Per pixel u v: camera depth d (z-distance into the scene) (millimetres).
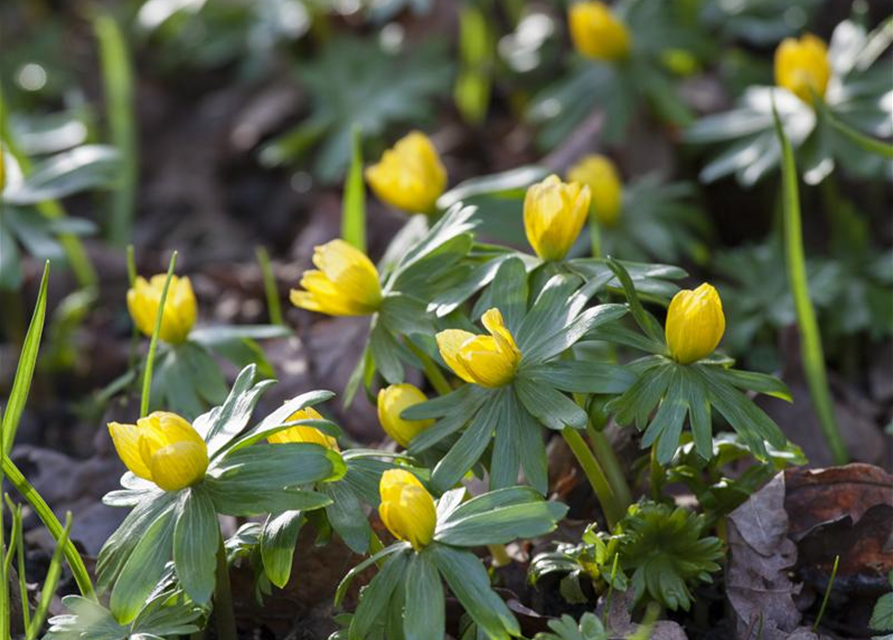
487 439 1907
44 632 2277
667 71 3936
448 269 2191
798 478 2326
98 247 4188
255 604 2307
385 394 2150
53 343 3588
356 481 1952
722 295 3324
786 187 2568
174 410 2477
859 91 3174
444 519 1843
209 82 5320
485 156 4457
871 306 3297
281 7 4746
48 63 5160
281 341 3256
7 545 2613
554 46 4469
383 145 4492
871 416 3074
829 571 2295
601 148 4043
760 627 2129
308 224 4320
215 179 4797
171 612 1934
